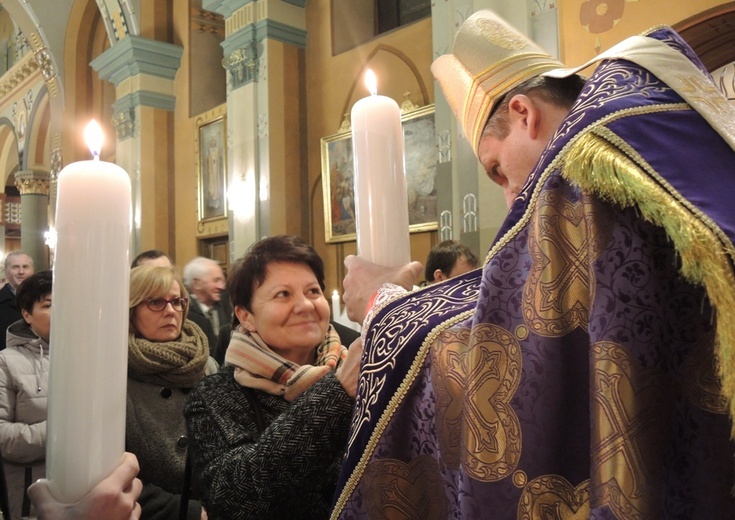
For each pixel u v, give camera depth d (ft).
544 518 1.94
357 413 2.62
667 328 1.90
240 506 3.32
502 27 3.01
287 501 3.36
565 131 2.13
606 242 1.94
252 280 4.30
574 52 16.61
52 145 42.55
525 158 2.65
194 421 4.08
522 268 2.13
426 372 2.42
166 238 33.86
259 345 4.22
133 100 34.17
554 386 1.99
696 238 1.71
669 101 2.08
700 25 14.84
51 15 40.96
